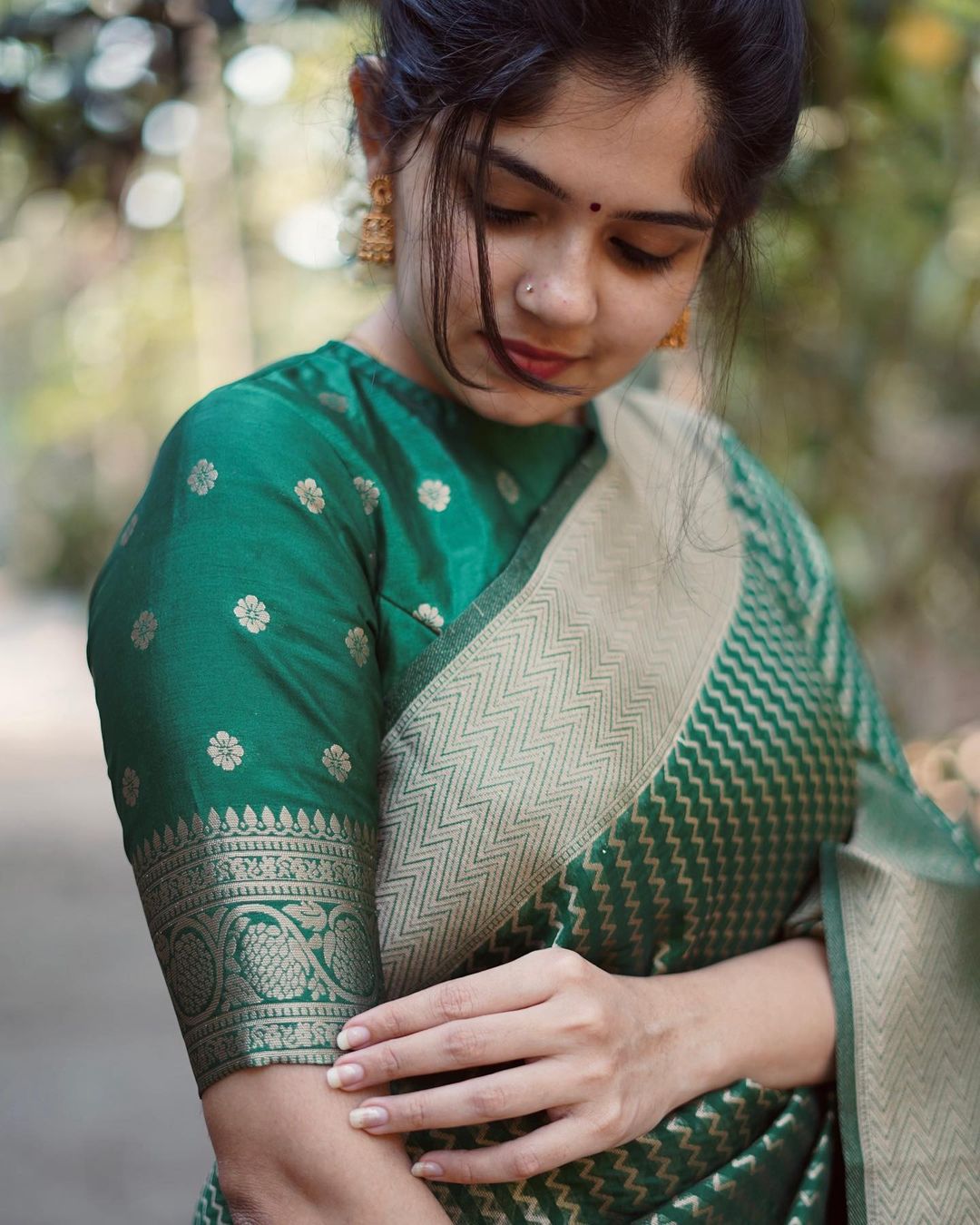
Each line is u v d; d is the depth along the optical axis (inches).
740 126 40.4
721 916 45.5
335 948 36.5
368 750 39.3
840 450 105.8
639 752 42.5
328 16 84.0
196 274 217.0
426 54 40.3
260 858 36.3
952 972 47.7
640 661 44.3
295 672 38.1
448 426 45.2
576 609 43.8
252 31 84.8
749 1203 42.9
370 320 46.7
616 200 39.4
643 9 37.9
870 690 54.7
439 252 40.5
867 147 91.3
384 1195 35.6
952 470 123.8
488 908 40.1
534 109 38.3
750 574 51.5
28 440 303.6
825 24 79.7
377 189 44.3
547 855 40.4
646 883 42.2
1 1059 149.5
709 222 41.4
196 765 36.8
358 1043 36.2
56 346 270.4
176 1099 141.0
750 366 78.7
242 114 125.0
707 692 45.8
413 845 39.9
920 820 52.2
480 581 42.9
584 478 47.1
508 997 37.7
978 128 100.1
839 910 47.0
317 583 39.5
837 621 55.1
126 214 96.3
